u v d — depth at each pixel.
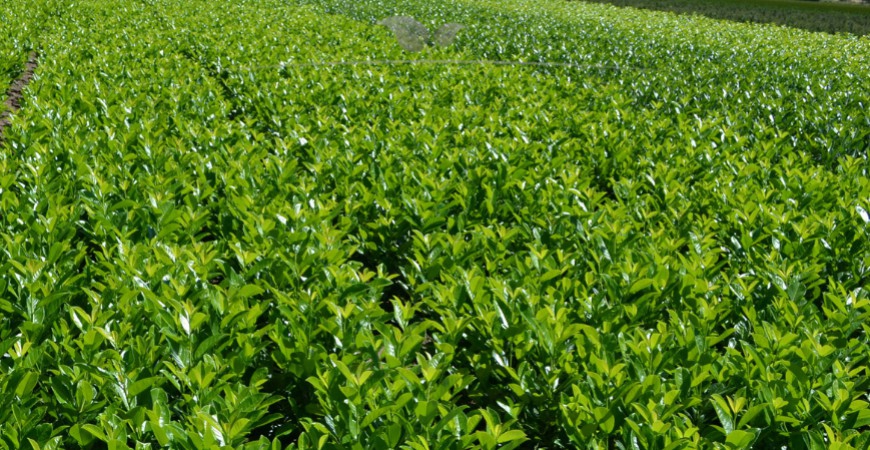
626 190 6.37
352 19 19.45
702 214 6.06
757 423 3.18
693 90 10.73
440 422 2.95
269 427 3.74
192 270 4.13
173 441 2.78
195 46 13.44
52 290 3.86
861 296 4.46
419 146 7.38
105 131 7.35
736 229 5.58
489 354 3.77
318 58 12.45
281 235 4.79
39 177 5.68
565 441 3.42
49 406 3.21
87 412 3.05
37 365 3.37
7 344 3.22
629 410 3.19
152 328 3.44
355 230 5.67
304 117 8.40
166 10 18.17
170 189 5.66
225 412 3.01
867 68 14.02
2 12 16.11
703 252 5.16
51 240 4.69
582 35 17.25
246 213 5.06
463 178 6.67
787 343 3.56
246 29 15.63
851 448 2.79
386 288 5.44
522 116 9.11
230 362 3.45
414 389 3.22
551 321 3.71
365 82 10.59
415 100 9.55
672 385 3.34
